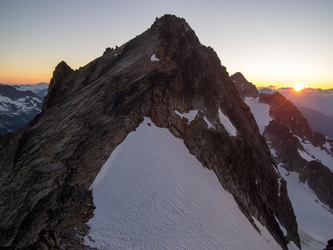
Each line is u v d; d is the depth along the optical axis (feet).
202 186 133.59
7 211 131.64
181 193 117.39
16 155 180.96
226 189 159.02
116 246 82.33
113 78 209.87
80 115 179.22
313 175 574.97
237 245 106.83
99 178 114.62
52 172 136.56
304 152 655.35
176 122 171.22
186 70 215.92
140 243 85.30
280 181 268.82
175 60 217.56
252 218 160.56
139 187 109.40
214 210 120.98
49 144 166.91
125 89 183.01
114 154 127.85
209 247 95.86
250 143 253.85
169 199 110.01
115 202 99.45
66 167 134.41
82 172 126.21
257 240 125.80
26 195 132.98
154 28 308.19
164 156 135.95
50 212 104.37
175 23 257.14
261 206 198.80
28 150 176.35
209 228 106.73
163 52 215.92
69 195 106.32
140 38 306.76
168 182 119.55
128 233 87.92
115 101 173.37
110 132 145.07
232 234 112.57
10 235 111.45
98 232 86.48
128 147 131.03
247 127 276.21
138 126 150.41
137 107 161.58
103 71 290.35
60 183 127.54
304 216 451.94
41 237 81.10
